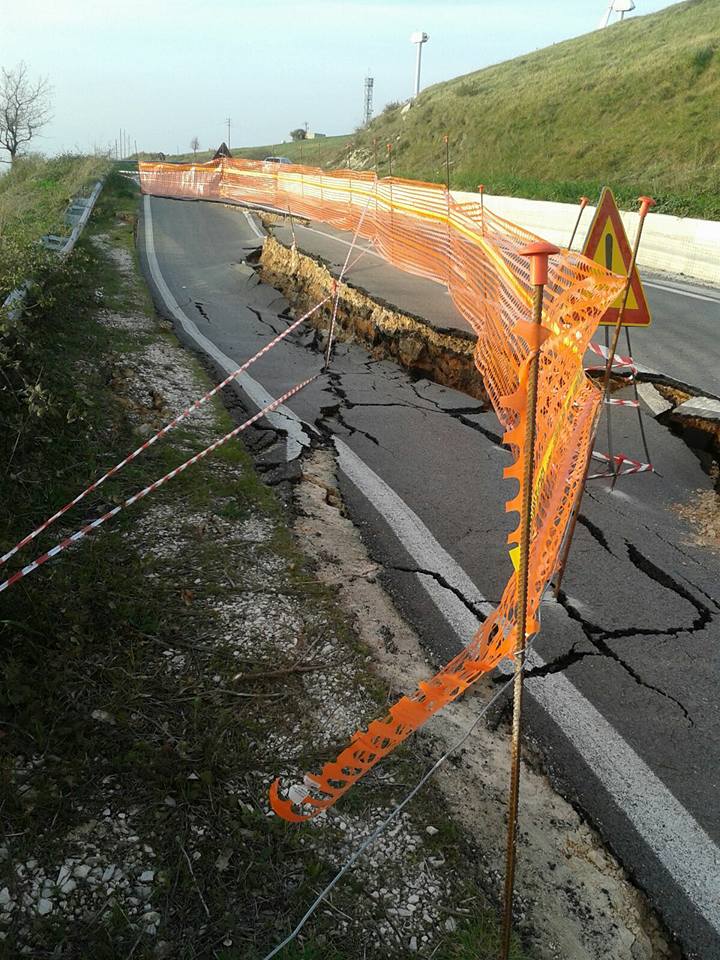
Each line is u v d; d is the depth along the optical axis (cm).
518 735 234
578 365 328
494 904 286
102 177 2652
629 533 555
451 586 495
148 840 290
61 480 556
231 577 477
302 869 286
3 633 381
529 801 335
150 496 567
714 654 433
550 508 351
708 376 774
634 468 632
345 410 796
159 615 431
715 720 387
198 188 2905
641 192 1711
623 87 2366
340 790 276
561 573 475
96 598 432
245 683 385
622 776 353
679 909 296
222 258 1695
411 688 396
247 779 325
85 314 1031
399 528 564
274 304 1333
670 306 1111
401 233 1095
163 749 331
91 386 734
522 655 231
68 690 362
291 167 2072
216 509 562
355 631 439
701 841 323
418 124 3319
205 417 750
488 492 624
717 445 674
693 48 2306
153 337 1005
